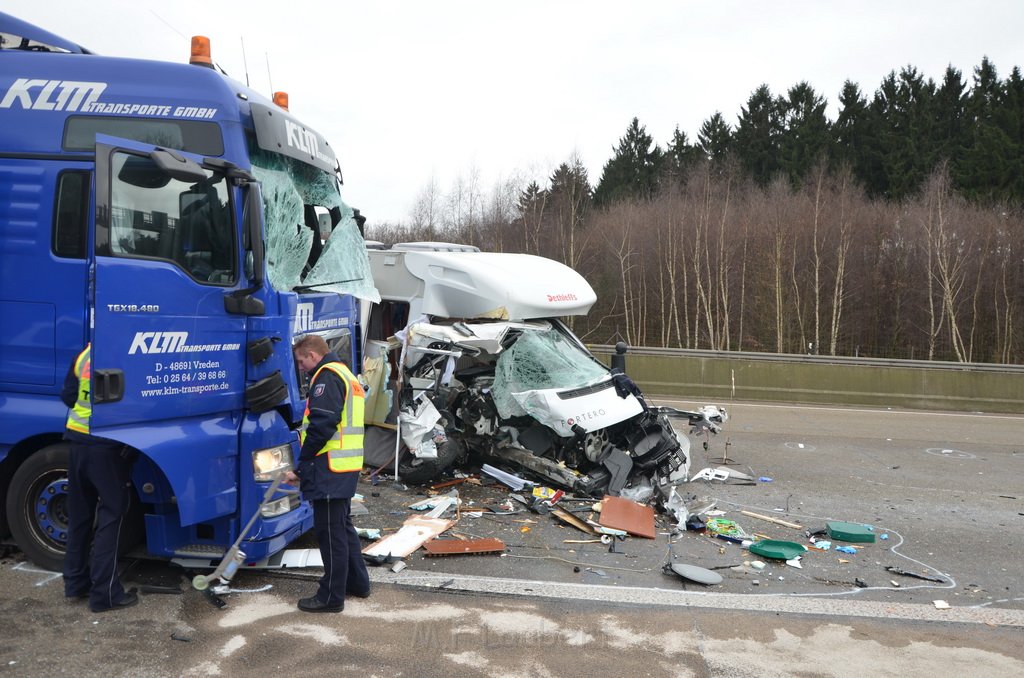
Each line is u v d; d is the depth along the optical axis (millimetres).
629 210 43094
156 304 4102
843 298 37312
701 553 6012
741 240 39031
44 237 4496
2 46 4910
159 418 4160
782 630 4539
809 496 8164
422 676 3693
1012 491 8836
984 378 16109
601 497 7086
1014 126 49500
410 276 8250
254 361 4602
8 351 4539
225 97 4652
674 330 40562
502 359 7363
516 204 43469
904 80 59844
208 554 4590
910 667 4121
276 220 5145
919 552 6379
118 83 4676
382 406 7574
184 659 3734
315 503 4348
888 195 50344
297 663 3756
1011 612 5059
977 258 35969
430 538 5773
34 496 4684
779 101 61125
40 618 4082
